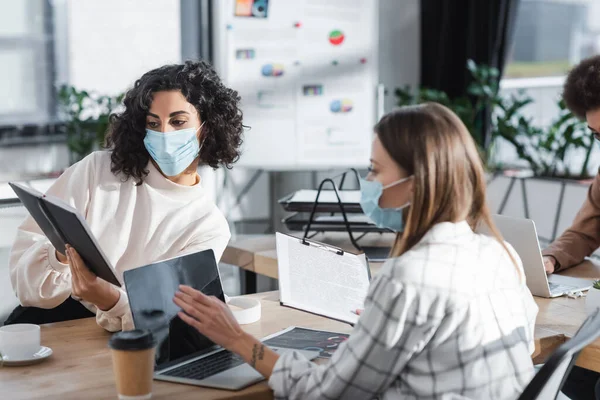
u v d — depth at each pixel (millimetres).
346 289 2010
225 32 4789
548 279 2434
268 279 3586
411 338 1400
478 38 5211
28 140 4719
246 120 4855
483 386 1417
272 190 5324
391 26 5641
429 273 1404
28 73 4699
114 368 1445
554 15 5223
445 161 1448
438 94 5148
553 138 4793
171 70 2154
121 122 2145
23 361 1650
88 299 1814
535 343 1827
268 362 1553
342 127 5008
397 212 1539
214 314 1600
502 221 2305
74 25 4797
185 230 2168
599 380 2160
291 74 4883
